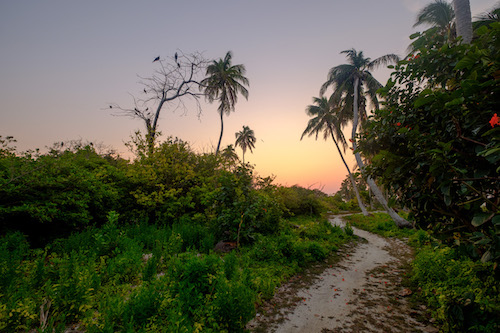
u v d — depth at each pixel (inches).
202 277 142.7
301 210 835.4
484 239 78.0
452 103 78.8
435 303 144.3
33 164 223.1
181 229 283.6
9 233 201.3
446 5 520.7
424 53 118.0
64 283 127.2
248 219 298.5
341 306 160.4
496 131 68.4
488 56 81.5
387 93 141.6
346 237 401.7
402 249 339.0
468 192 88.4
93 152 369.4
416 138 103.4
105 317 103.0
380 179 128.1
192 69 679.1
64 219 229.3
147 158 386.6
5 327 100.5
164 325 107.3
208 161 459.2
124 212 344.5
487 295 114.8
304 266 244.2
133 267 169.2
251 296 135.5
